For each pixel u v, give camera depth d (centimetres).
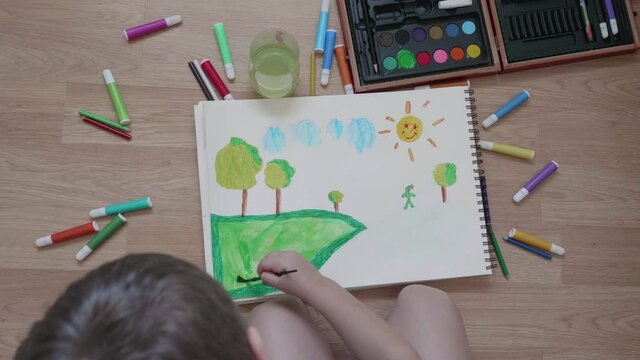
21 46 81
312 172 81
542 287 82
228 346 47
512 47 85
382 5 84
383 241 80
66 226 79
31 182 79
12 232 78
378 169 82
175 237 80
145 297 45
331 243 80
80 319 44
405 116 83
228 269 78
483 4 84
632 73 86
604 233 84
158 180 80
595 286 83
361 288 80
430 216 81
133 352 43
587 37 85
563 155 85
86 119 80
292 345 74
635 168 85
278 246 79
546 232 84
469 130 83
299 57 84
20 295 78
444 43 84
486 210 83
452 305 77
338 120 82
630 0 86
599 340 82
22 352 45
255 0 84
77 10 82
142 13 83
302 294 72
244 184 80
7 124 80
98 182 80
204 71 82
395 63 83
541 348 82
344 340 71
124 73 82
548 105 85
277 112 81
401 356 69
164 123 81
